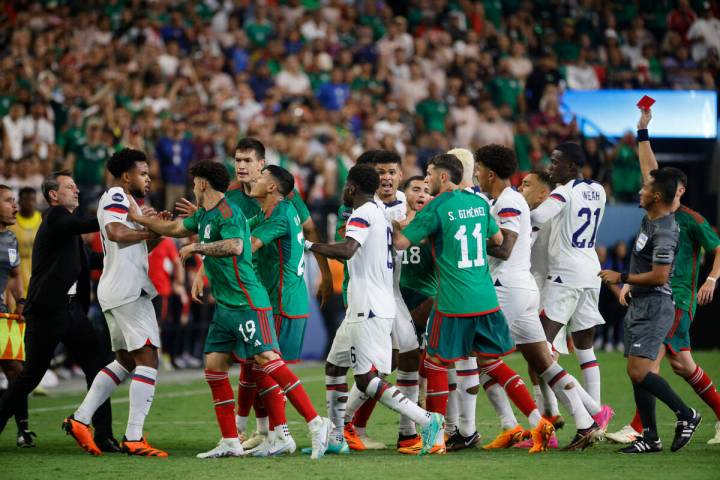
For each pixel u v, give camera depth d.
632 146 73.25
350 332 27.78
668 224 28.05
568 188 31.70
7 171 55.25
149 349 28.81
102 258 32.06
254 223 30.44
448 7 87.56
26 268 43.59
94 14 76.69
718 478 23.45
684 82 80.19
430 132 74.31
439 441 27.75
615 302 62.59
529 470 24.59
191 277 57.44
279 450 28.22
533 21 86.56
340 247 27.08
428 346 28.02
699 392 29.80
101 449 29.41
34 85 65.81
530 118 77.56
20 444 30.55
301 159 67.12
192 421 36.84
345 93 76.62
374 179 27.92
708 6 83.38
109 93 65.69
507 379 28.20
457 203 27.72
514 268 29.22
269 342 27.66
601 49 83.75
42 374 29.92
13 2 76.56
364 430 30.19
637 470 24.56
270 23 81.94
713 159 75.00
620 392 42.94
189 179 61.00
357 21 86.44
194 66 73.31
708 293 29.89
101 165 59.00
